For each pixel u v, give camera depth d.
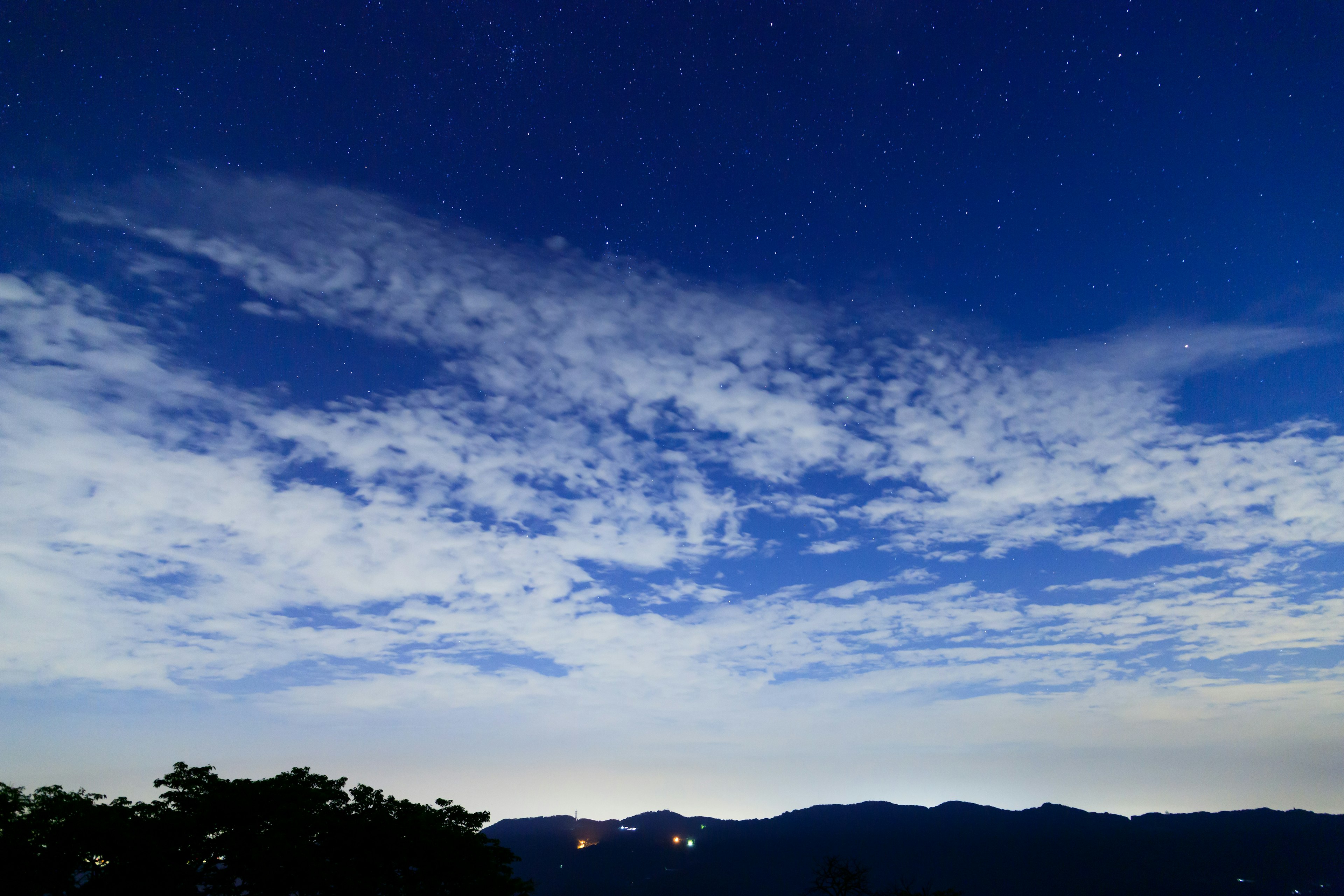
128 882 30.41
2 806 30.92
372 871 35.00
